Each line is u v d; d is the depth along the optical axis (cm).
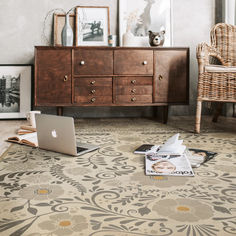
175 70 266
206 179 117
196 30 321
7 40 301
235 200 96
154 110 319
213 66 214
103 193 102
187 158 140
